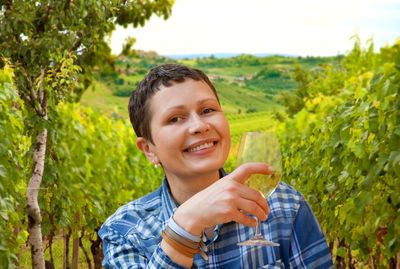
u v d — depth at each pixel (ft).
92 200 23.20
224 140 4.95
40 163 18.76
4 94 15.26
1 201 14.34
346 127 13.76
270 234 5.16
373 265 13.24
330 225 15.20
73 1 18.35
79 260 27.99
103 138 25.04
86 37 19.75
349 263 15.57
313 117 23.16
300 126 23.13
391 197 11.00
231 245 5.13
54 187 21.76
